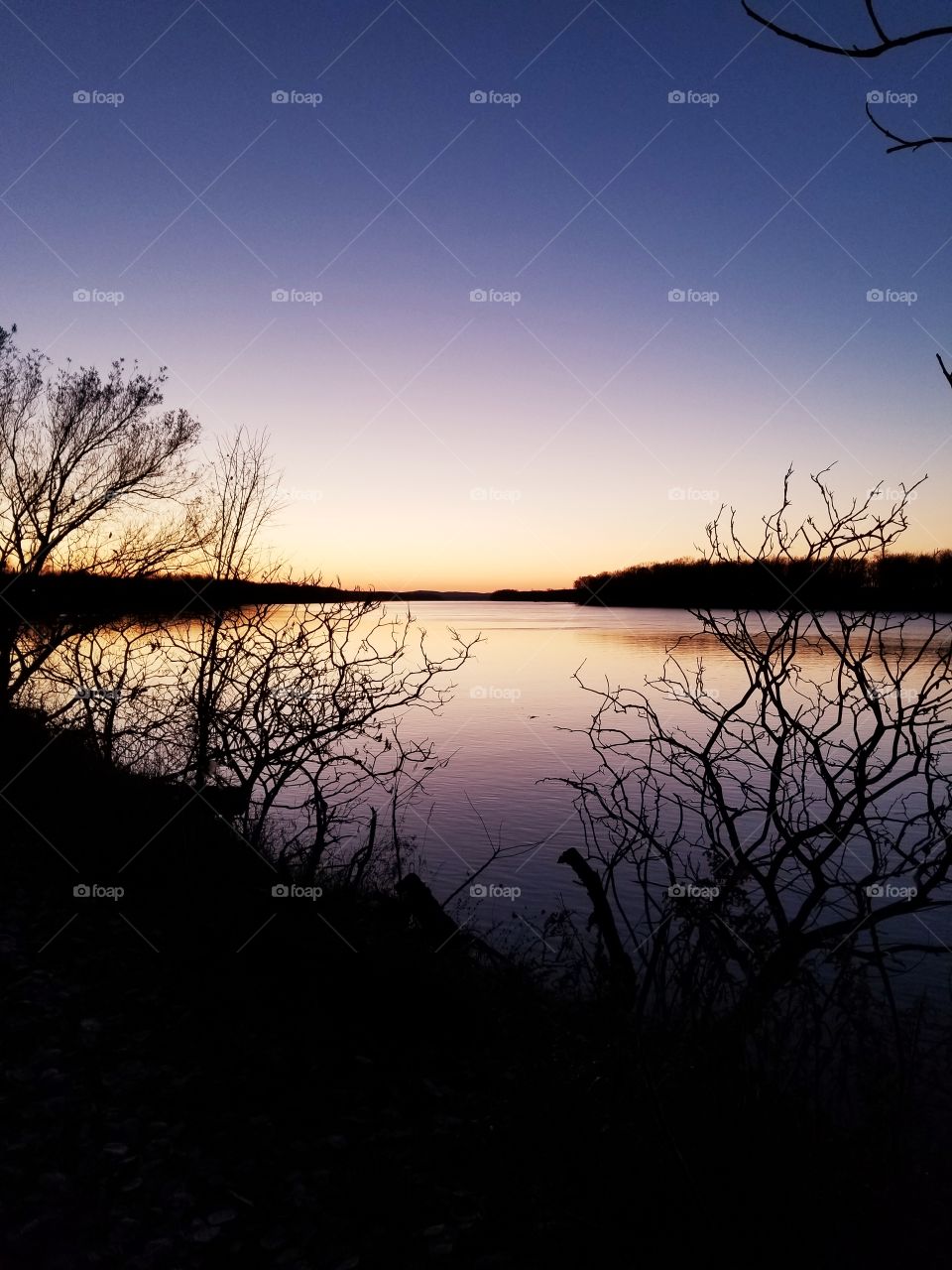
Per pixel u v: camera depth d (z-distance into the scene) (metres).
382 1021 6.70
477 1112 5.68
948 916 9.94
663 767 16.84
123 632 8.63
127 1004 6.43
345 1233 4.43
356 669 7.10
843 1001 5.11
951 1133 4.82
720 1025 4.65
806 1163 4.27
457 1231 4.45
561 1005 6.28
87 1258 4.04
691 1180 4.05
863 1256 4.12
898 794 9.64
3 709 9.68
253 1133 5.20
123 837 8.51
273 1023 6.47
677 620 154.75
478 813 17.14
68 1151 4.74
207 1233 4.32
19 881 8.25
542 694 39.41
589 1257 4.19
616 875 12.79
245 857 7.94
